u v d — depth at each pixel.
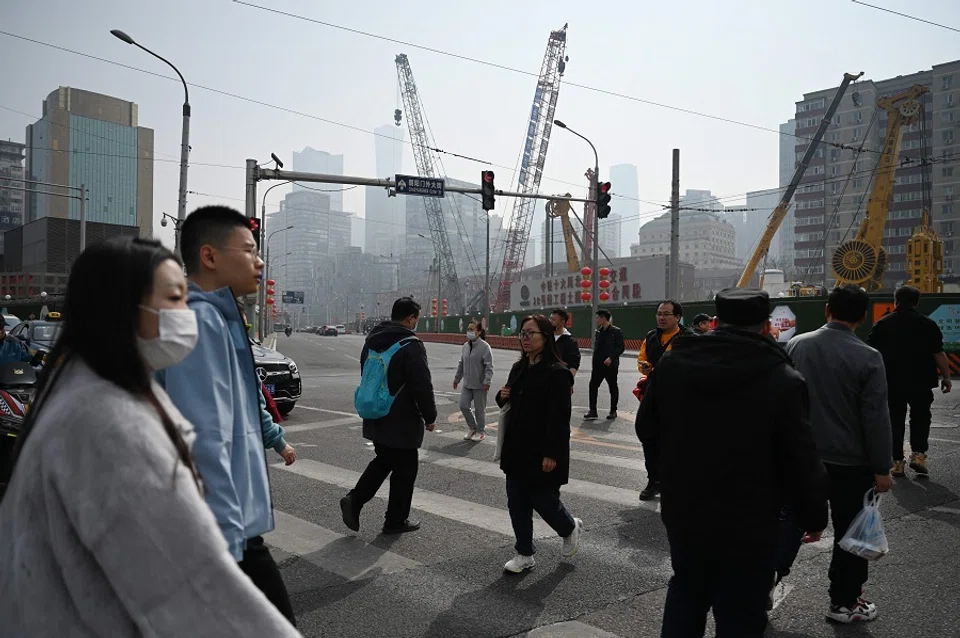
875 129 99.06
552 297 61.88
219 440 2.03
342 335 85.62
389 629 3.76
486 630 3.76
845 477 3.88
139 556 1.09
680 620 2.80
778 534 2.69
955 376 21.36
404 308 5.47
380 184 19.36
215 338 2.12
